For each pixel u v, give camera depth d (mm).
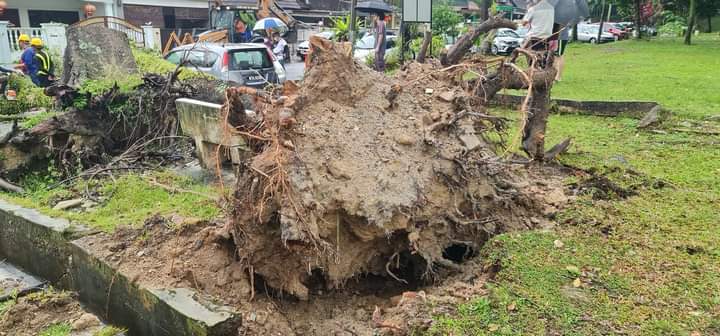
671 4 32031
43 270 5305
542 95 6438
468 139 4684
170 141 7750
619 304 3523
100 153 7566
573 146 7730
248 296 4098
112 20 19891
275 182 3834
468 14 27328
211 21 24844
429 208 4254
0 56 15703
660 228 4676
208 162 6797
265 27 20875
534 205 5094
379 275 4504
